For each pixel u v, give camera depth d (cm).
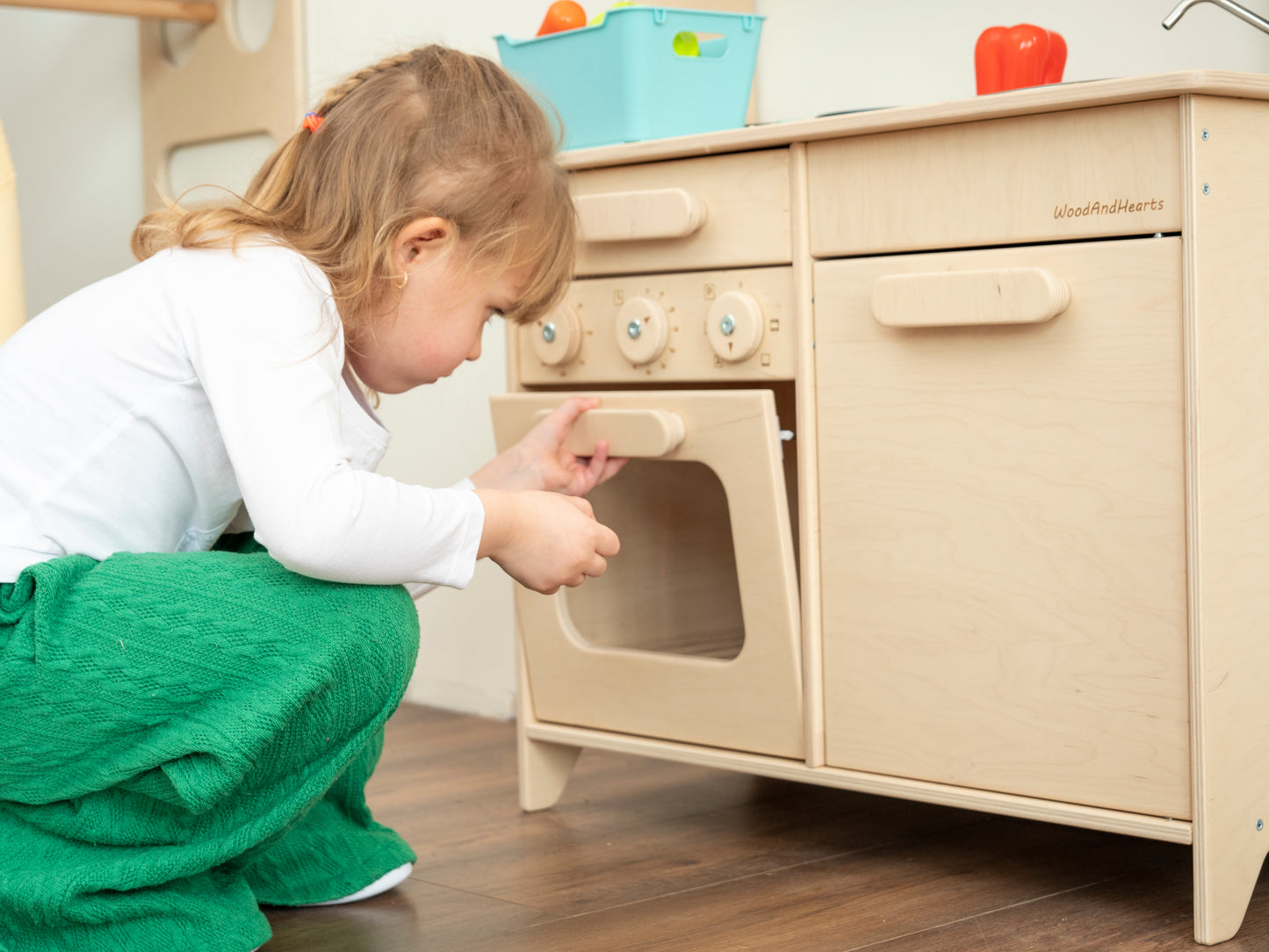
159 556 86
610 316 125
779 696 117
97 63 226
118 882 85
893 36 156
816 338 112
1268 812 100
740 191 115
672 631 131
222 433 83
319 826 109
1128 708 98
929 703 108
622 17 124
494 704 179
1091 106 96
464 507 90
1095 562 98
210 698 83
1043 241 99
